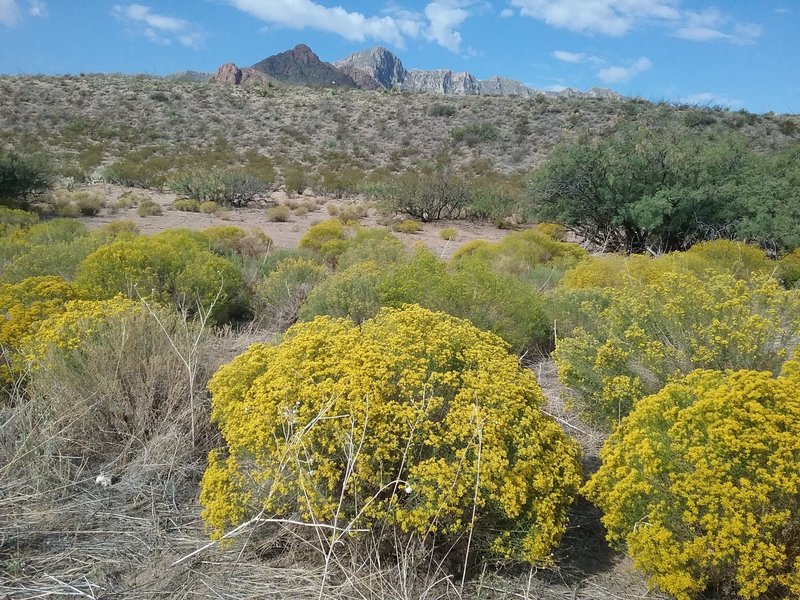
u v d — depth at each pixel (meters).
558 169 20.03
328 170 46.66
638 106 57.25
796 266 12.37
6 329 5.65
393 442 3.24
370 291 7.60
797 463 2.88
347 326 4.41
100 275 7.95
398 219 27.38
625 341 4.99
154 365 4.80
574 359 4.96
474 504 3.11
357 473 3.17
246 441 3.40
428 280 7.40
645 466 3.14
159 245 8.88
